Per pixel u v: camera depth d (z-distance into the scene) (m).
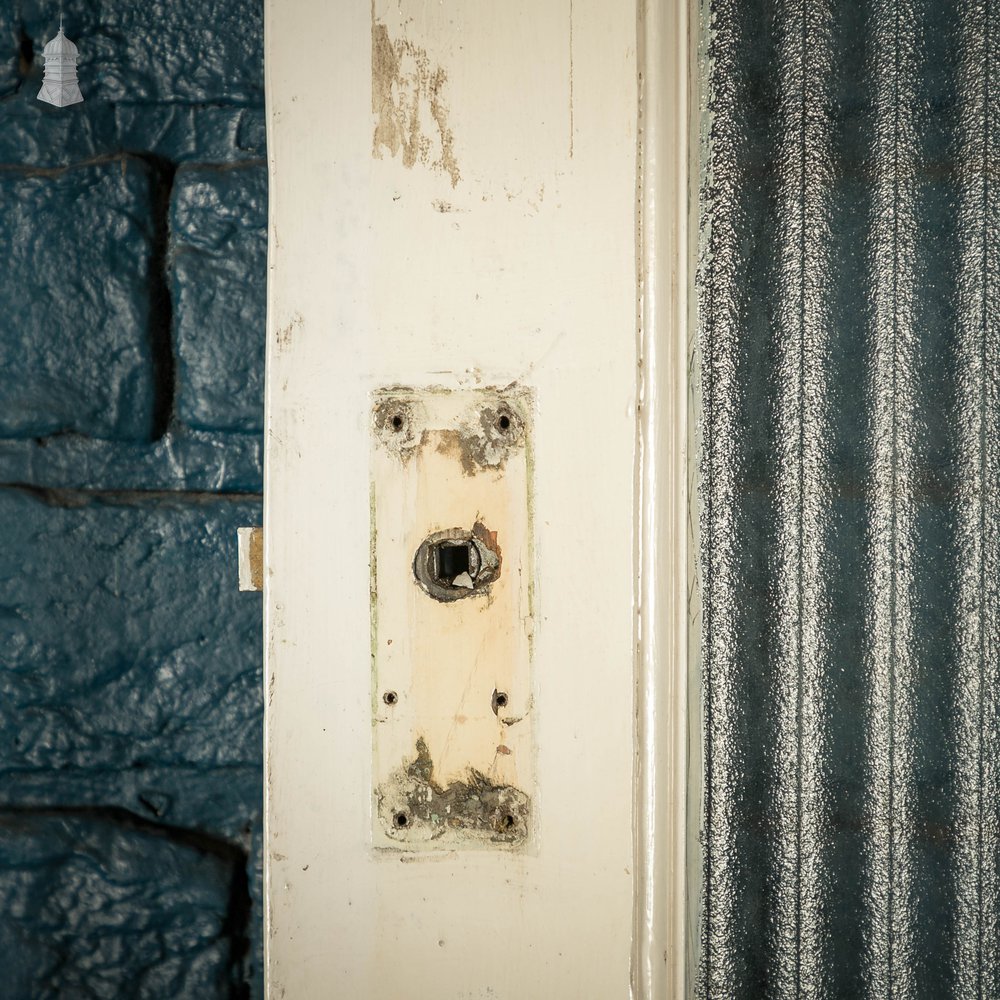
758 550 0.76
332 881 0.71
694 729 0.75
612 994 0.71
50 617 0.84
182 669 0.85
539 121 0.70
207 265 0.86
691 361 0.74
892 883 0.76
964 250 0.76
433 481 0.70
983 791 0.76
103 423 0.85
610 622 0.71
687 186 0.72
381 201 0.70
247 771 0.86
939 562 0.76
